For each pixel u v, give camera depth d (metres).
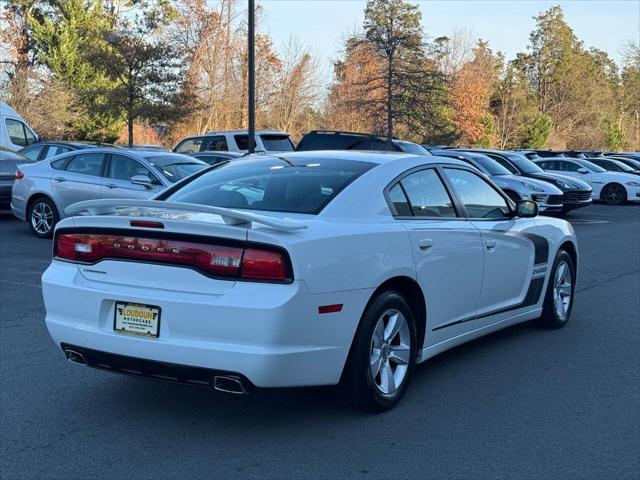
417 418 4.66
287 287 3.95
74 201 12.06
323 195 4.75
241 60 42.03
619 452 4.20
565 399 5.07
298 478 3.80
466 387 5.29
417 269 4.82
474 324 5.67
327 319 4.14
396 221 4.84
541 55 81.31
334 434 4.38
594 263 11.45
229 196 5.00
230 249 4.01
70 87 38.56
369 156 5.40
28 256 10.69
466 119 52.62
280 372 3.98
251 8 16.64
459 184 5.71
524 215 6.29
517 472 3.91
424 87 30.28
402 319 4.75
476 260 5.50
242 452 4.10
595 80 85.38
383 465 3.96
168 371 4.11
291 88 44.00
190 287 4.07
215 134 21.30
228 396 5.02
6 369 5.51
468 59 56.25
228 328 3.94
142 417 4.61
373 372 4.56
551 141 70.88
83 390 5.10
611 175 25.84
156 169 11.50
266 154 5.87
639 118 83.94
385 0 29.81
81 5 40.41
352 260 4.30
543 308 6.84
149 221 4.11
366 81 31.27
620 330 7.04
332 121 43.06
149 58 25.67
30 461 3.96
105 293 4.24
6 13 42.94
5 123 21.25
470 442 4.30
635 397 5.14
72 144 17.09
